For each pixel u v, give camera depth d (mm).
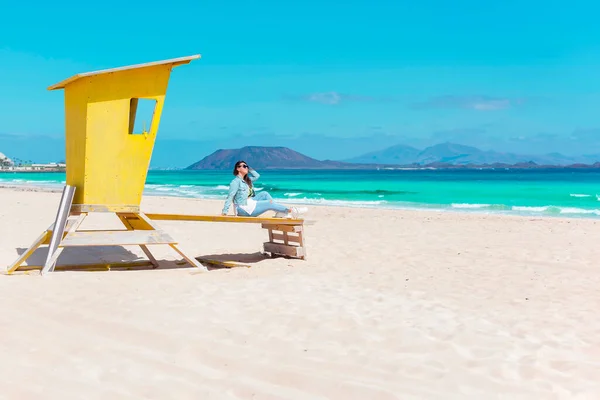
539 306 6246
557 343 4859
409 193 39250
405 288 7059
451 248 10820
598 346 4824
